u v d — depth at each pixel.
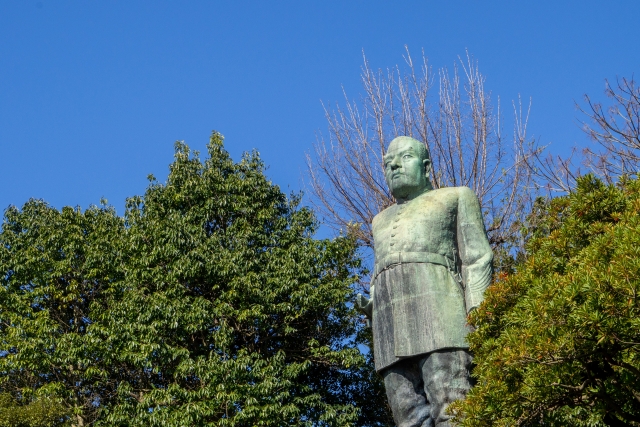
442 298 12.62
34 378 24.23
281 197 26.00
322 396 23.02
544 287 11.91
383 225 13.52
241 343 23.64
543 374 11.51
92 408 23.58
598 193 13.98
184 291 23.00
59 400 22.03
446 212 13.14
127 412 21.89
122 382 22.42
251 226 24.86
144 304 22.72
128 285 23.59
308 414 22.22
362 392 23.83
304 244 24.39
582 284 11.34
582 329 11.18
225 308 22.67
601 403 11.89
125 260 24.64
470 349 12.33
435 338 12.42
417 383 12.78
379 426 23.53
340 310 23.52
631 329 11.19
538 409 11.95
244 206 25.02
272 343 23.81
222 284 23.53
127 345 22.38
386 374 12.92
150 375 23.31
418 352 12.45
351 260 24.53
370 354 24.17
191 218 24.75
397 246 12.98
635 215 12.63
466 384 12.41
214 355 21.69
